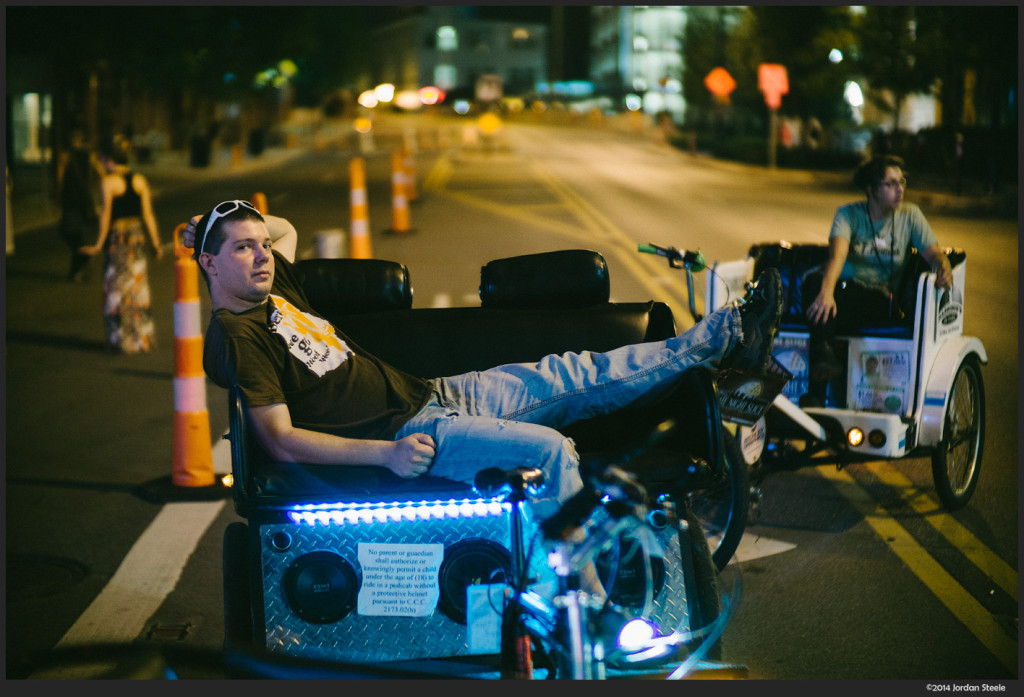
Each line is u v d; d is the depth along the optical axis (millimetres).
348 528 3449
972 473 6016
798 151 39625
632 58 111812
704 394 3850
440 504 3461
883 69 31766
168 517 6012
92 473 6828
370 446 3516
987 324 10422
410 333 4328
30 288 14734
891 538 5516
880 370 5777
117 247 10469
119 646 2402
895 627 4516
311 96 82000
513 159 45188
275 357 3650
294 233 4520
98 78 34531
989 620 4578
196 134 41094
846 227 5945
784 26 41719
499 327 4375
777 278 3941
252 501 3402
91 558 5418
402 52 129625
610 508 2920
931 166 29094
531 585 3389
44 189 25562
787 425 5773
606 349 4383
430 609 3465
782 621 4582
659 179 34031
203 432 6484
